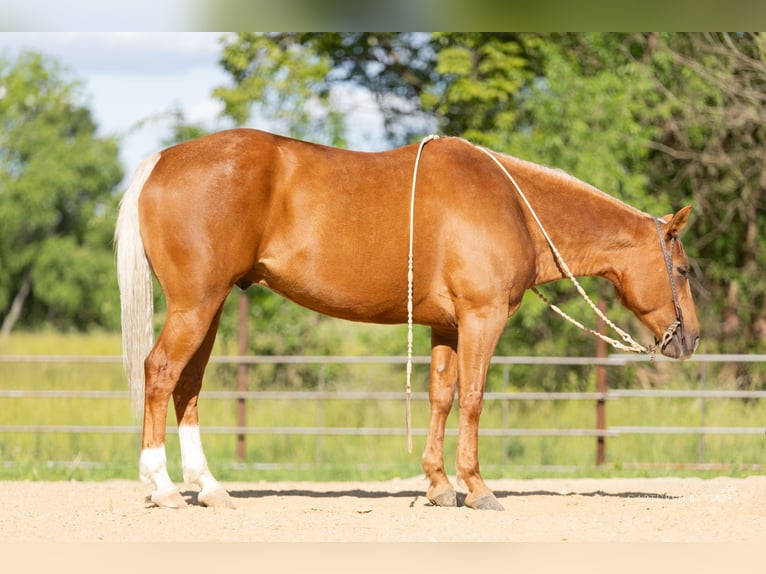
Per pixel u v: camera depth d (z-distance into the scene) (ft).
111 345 90.94
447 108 61.41
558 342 57.82
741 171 61.93
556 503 26.68
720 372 57.47
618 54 60.39
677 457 41.34
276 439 46.42
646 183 58.18
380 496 28.84
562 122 55.88
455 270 24.20
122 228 23.71
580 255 26.43
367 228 23.94
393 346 56.08
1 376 61.52
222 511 24.08
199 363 24.95
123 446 42.37
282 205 23.77
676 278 26.58
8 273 139.54
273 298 57.26
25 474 35.47
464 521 23.20
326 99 62.28
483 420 51.24
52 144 146.00
